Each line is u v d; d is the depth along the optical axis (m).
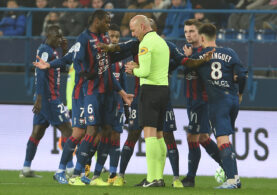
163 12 43.56
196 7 47.94
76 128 28.77
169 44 27.53
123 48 27.31
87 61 26.75
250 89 42.56
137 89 29.39
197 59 27.22
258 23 43.56
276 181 36.38
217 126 26.58
